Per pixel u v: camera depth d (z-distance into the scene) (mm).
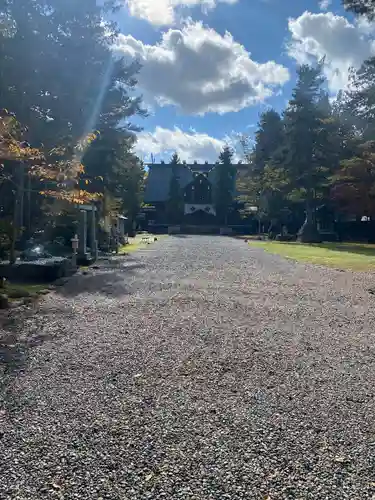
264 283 12992
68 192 16781
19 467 2996
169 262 19641
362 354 5887
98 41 23969
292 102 41031
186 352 5809
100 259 20516
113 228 27453
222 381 4754
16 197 16672
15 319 7684
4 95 18391
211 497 2707
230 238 52875
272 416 3875
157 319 7859
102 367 5148
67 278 13586
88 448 3262
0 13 19703
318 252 27391
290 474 2965
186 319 7895
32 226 19969
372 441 3439
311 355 5797
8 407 3984
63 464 3041
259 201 54562
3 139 11992
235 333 6926
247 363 5402
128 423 3686
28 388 4453
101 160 25516
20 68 19047
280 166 43906
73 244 16375
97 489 2766
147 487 2795
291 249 30453
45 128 20141
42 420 3723
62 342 6215
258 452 3242
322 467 3057
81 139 19891
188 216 73688
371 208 36688
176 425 3662
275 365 5348
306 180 41000
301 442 3406
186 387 4551
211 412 3938
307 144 40844
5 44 18547
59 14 22297
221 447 3307
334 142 42188
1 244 13875
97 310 8586
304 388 4586
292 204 49688
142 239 42656
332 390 4539
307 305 9492
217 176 74875
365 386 4672
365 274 15562
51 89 21172
